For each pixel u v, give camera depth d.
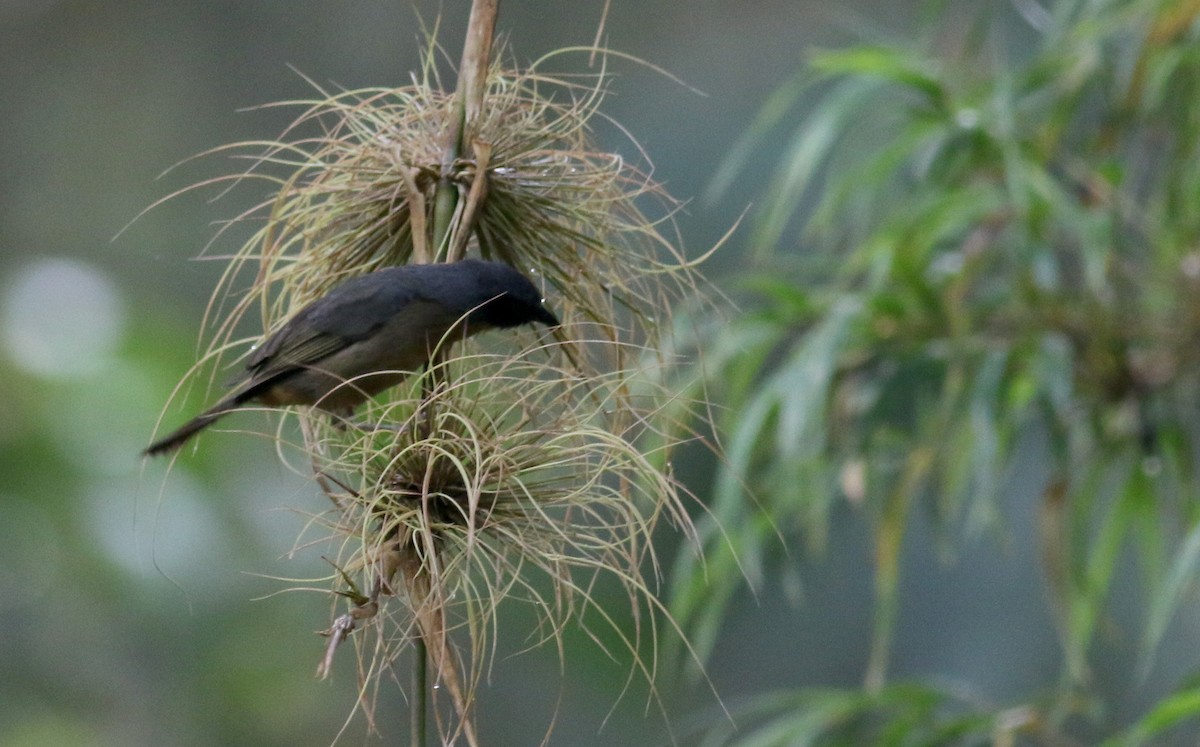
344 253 7.22
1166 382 9.14
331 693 13.91
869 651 13.32
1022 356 9.04
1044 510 9.34
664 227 14.34
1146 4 8.92
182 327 14.64
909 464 8.98
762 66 16.31
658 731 13.72
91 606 13.10
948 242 9.68
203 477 13.20
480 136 6.96
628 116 15.98
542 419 6.75
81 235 18.14
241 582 13.30
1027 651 12.66
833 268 10.17
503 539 6.29
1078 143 9.66
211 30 18.44
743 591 13.59
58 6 18.53
